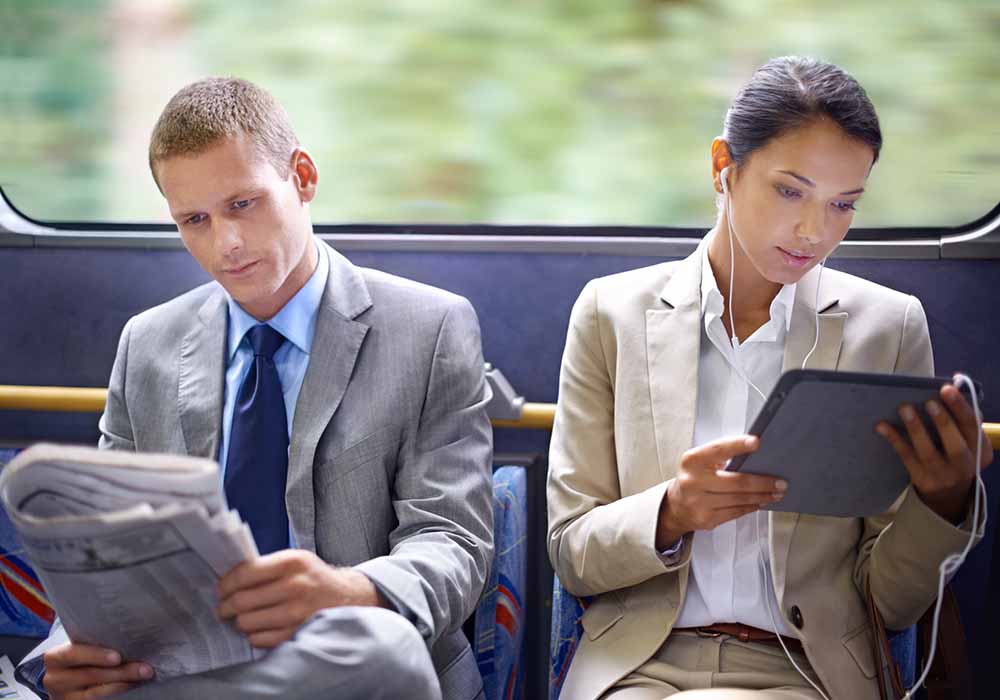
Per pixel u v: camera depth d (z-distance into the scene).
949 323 2.07
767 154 1.54
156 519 1.12
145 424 1.79
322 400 1.70
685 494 1.50
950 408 1.34
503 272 2.21
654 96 2.11
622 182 2.15
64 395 2.30
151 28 2.23
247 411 1.72
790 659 1.59
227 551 1.20
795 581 1.63
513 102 2.16
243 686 1.25
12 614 2.13
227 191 1.60
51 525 1.12
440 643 1.71
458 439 1.74
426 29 2.15
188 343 1.80
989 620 2.06
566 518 1.73
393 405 1.71
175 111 1.62
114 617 1.26
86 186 2.32
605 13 2.10
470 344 1.79
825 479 1.47
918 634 1.90
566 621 1.81
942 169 2.04
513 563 1.90
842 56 2.04
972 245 2.03
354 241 2.23
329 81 2.20
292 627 1.33
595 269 2.18
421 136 2.20
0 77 2.27
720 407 1.72
